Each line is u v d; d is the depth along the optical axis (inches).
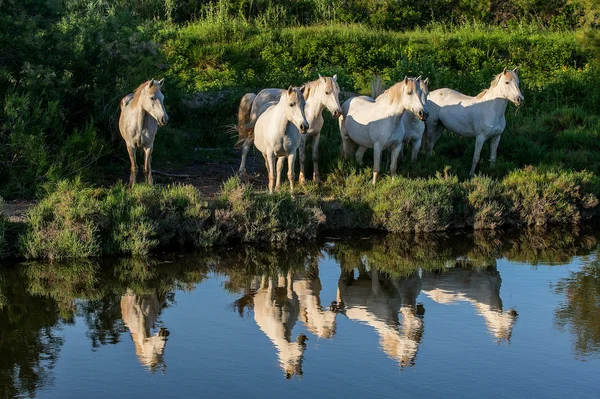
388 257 524.4
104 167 674.8
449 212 592.4
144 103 550.0
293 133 558.9
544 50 1149.7
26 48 650.2
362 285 470.0
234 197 553.3
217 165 733.3
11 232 508.4
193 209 536.1
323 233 579.2
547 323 399.5
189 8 1417.3
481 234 585.6
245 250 533.3
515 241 568.1
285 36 1184.8
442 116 666.8
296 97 522.9
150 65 765.3
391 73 962.1
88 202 518.6
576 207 627.2
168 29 1198.3
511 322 400.8
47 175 589.0
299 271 494.6
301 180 624.4
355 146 672.4
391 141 595.5
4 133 612.1
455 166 674.8
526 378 332.2
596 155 719.1
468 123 648.4
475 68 1035.9
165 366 343.6
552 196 617.9
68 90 670.5
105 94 697.6
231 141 818.2
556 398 313.3
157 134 735.1
